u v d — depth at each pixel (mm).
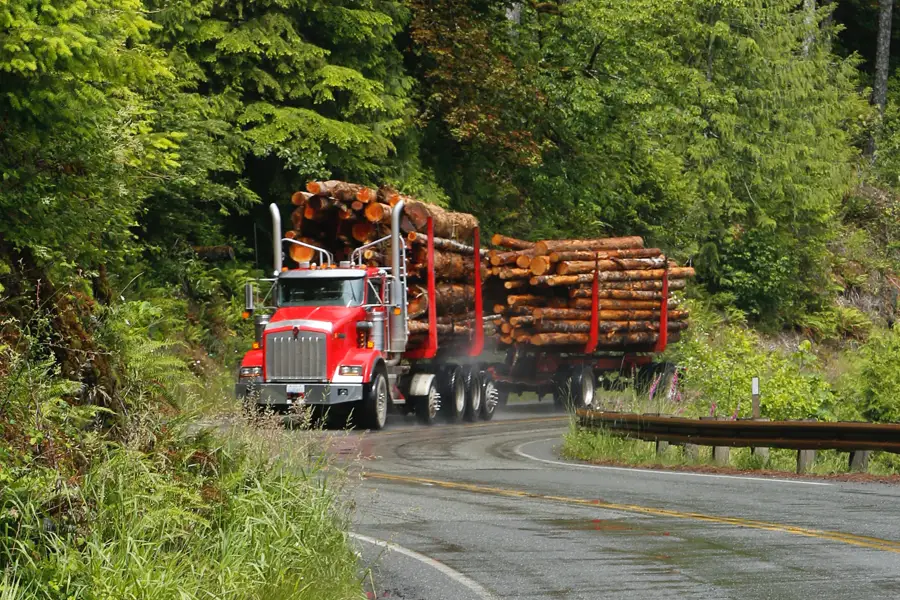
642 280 111625
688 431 62500
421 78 129625
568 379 106312
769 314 161625
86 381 32375
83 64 34531
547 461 63781
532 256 102062
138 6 37156
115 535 26234
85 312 35188
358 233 90750
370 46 117562
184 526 28656
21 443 26047
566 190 137000
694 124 156875
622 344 110812
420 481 52906
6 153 35344
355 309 82812
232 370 95938
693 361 91188
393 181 118250
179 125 95562
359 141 109438
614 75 142250
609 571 33031
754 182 160750
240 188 105000
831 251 181250
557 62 140375
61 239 36594
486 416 97750
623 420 66500
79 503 26375
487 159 135250
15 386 27016
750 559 34656
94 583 23734
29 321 29781
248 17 110000
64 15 33531
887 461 63281
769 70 163875
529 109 130750
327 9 111750
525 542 37469
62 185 36906
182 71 102438
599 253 106625
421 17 123938
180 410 35219
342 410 82500
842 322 167625
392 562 34250
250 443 34281
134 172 55062
